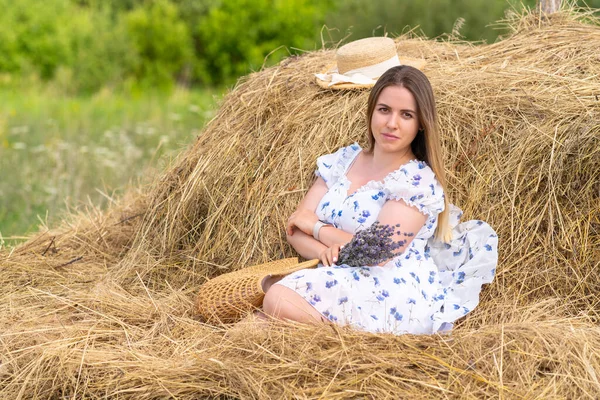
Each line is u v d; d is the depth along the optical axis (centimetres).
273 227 414
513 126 402
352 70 446
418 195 345
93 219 541
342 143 421
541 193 385
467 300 350
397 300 340
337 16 887
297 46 1373
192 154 462
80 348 335
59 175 721
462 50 492
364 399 287
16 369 322
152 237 453
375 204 360
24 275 436
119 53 1415
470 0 801
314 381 298
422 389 291
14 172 723
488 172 397
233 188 429
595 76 419
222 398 302
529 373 298
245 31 1405
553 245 378
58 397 313
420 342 316
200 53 1497
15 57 1368
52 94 1305
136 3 1574
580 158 375
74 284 425
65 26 1415
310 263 359
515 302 364
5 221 618
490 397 286
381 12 834
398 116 346
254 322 333
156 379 307
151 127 995
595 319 358
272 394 293
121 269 441
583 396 290
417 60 466
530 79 423
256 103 458
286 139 434
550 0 518
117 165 761
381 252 339
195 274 423
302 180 419
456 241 375
